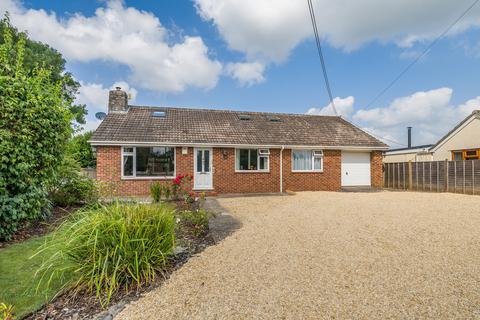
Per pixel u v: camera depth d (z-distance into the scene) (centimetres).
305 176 1458
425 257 398
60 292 293
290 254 416
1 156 446
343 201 1007
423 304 268
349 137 1608
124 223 324
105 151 1198
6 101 465
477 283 312
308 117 1858
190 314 257
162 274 336
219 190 1321
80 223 338
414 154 1752
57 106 603
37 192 524
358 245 458
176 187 1020
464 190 1222
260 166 1401
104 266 293
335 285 310
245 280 326
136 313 260
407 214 731
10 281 318
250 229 566
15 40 1761
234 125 1523
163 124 1388
